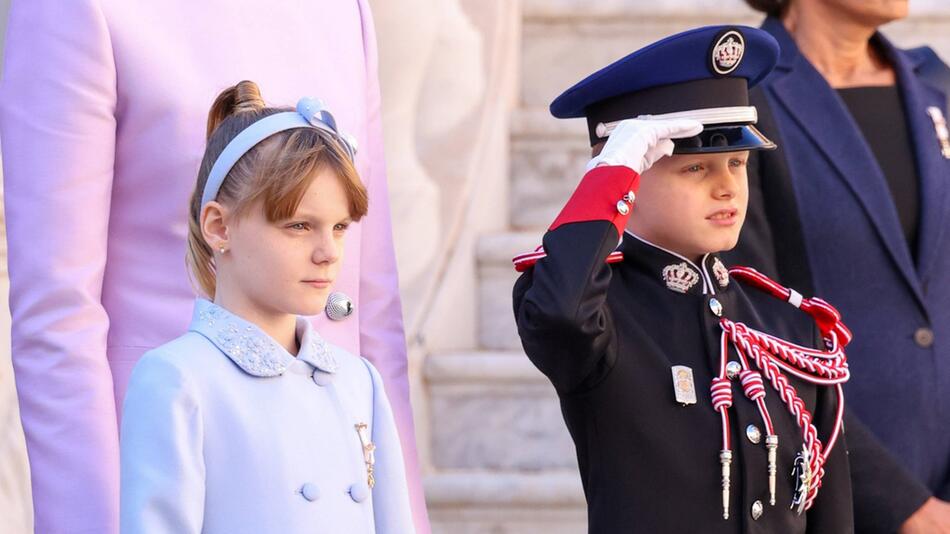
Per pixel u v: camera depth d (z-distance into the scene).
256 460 5.51
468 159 12.48
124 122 6.51
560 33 14.30
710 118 6.88
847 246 8.50
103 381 6.33
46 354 6.25
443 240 12.14
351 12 7.57
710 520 6.51
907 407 8.48
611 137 6.65
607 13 14.09
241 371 5.64
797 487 6.76
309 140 5.63
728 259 8.32
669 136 6.60
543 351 6.35
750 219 8.42
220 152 5.70
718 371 6.73
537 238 12.28
